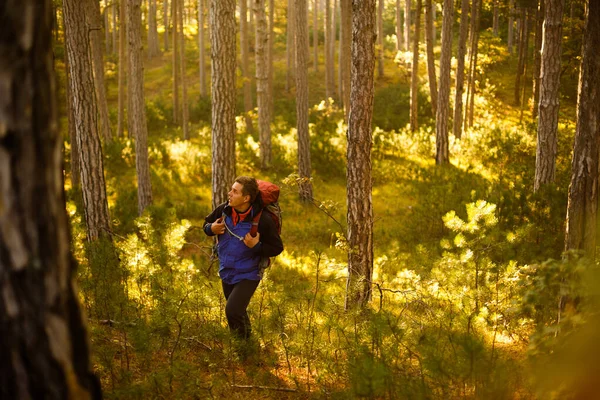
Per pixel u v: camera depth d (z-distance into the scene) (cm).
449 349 388
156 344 405
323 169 1845
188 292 460
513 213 854
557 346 276
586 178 386
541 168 1132
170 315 418
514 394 320
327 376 379
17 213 159
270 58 2759
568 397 254
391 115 2655
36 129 162
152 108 3106
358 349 359
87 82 810
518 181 1274
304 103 1490
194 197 1614
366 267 595
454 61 3112
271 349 446
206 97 3375
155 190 1648
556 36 1074
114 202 1379
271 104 2766
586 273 282
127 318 454
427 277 569
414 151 2023
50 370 165
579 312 293
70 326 173
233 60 962
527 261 656
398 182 1688
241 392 377
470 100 2572
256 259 430
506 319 465
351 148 584
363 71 570
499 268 550
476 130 2205
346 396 327
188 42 4956
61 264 169
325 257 535
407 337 407
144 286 532
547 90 1109
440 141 1852
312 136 1984
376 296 650
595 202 387
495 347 439
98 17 1305
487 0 2973
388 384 305
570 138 1650
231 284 437
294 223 1338
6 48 156
